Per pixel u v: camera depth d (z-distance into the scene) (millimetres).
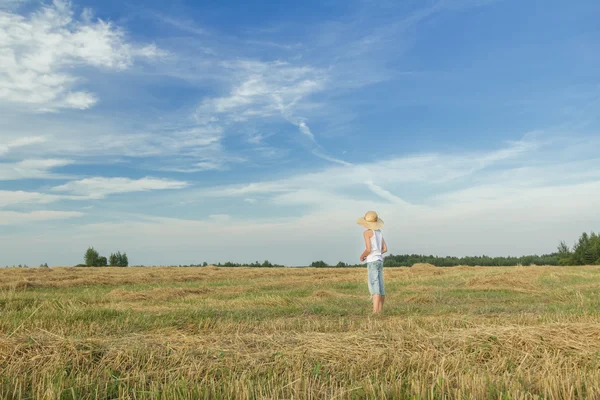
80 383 4520
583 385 4199
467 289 14906
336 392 4230
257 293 14445
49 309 9680
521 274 19672
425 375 4648
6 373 4777
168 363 5227
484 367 5082
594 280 17750
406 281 18594
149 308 10250
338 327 7668
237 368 5031
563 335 6000
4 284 15578
